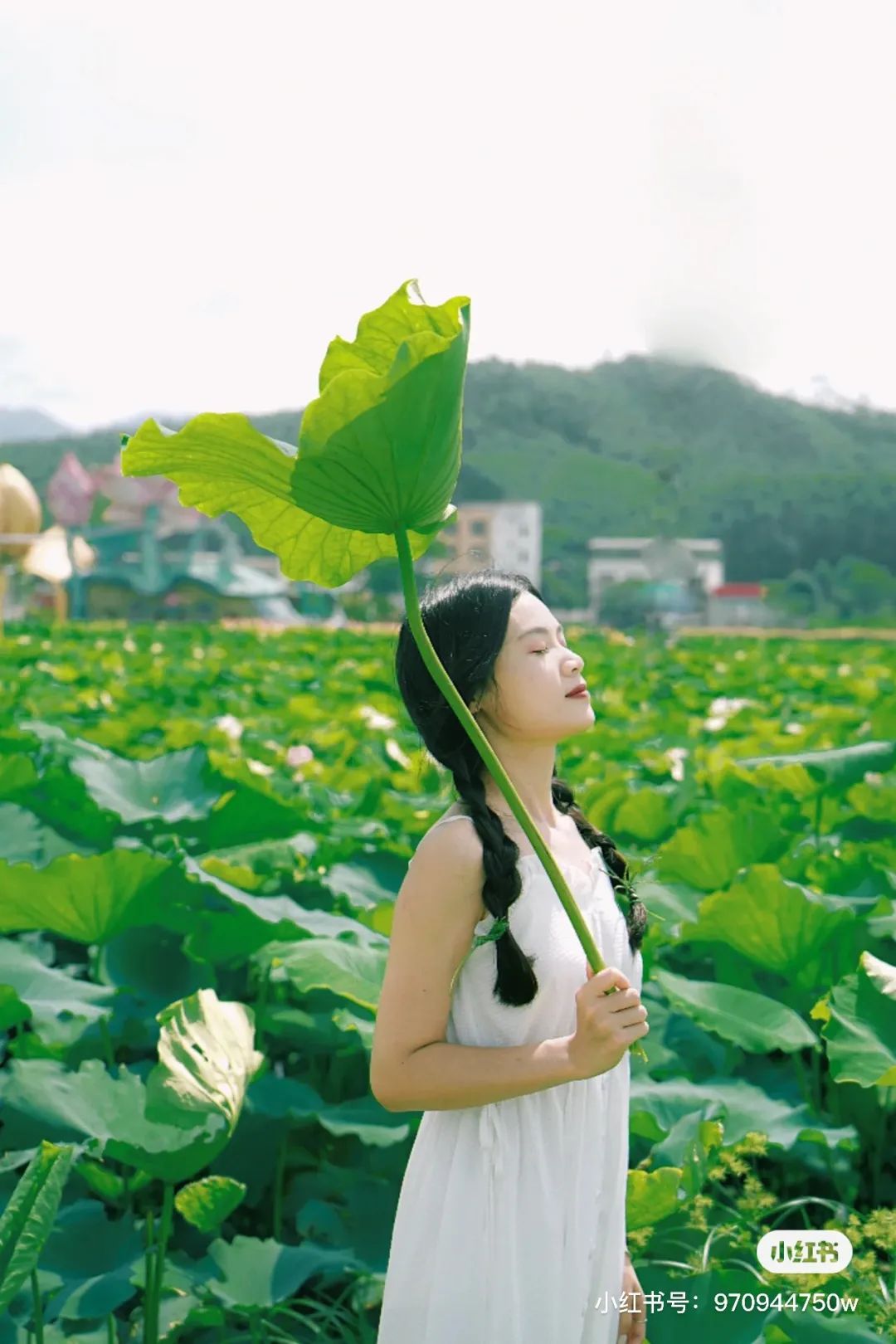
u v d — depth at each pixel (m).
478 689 1.94
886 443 191.12
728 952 4.14
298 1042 3.80
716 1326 2.32
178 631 39.22
